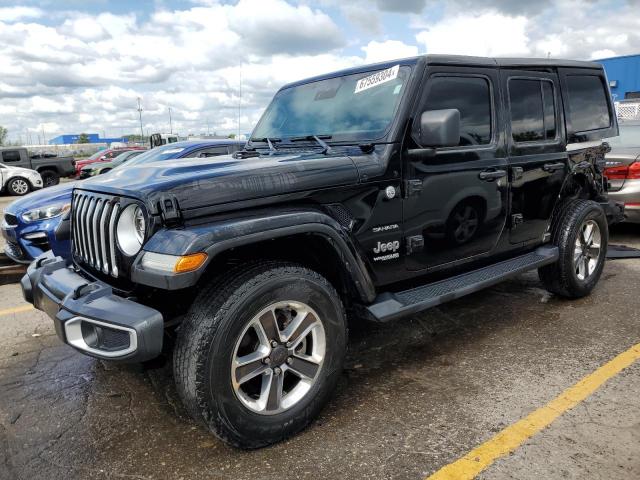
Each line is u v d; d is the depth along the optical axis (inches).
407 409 112.8
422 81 124.6
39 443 105.1
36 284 117.0
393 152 117.8
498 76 144.7
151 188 93.1
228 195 96.4
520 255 162.6
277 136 147.9
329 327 105.1
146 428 109.3
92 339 93.7
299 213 100.9
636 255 237.5
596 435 100.5
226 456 98.3
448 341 149.9
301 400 102.7
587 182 183.0
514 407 112.0
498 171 142.4
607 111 192.9
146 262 90.7
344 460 95.7
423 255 128.0
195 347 90.0
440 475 90.5
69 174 862.5
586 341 146.2
